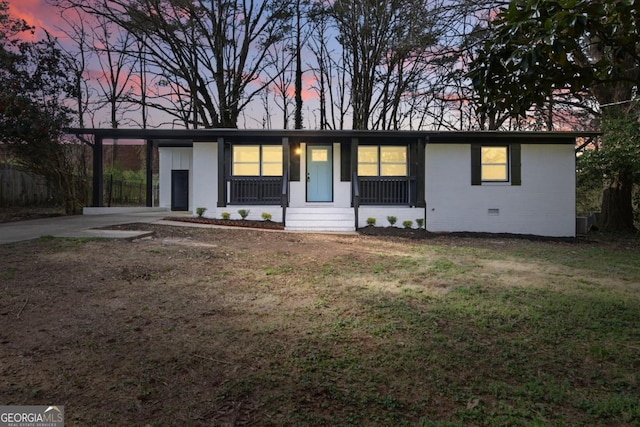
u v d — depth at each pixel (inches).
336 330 143.7
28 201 636.7
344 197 526.6
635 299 191.9
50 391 98.1
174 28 777.6
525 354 128.2
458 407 97.0
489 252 335.3
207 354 121.1
